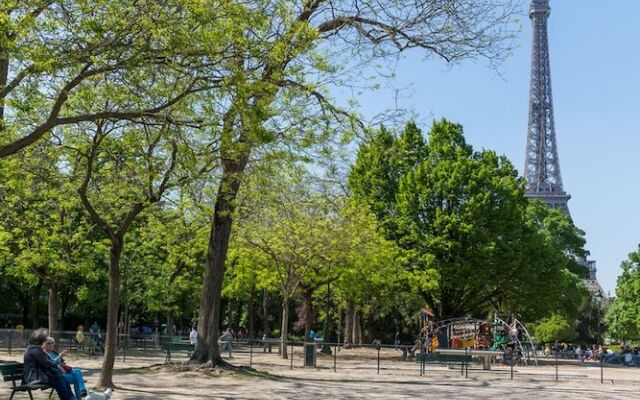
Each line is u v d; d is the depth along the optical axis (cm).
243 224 3575
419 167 5225
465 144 5559
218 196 2336
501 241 5066
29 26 1351
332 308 7238
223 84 1467
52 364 1445
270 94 1606
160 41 1434
